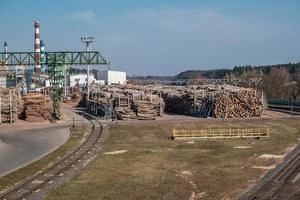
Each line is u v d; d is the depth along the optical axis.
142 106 79.44
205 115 83.38
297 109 100.31
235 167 36.88
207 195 27.98
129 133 61.41
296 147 47.34
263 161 39.38
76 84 196.12
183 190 29.23
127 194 28.36
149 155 43.38
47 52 83.81
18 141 58.12
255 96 82.88
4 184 32.12
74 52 84.62
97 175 34.28
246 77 170.25
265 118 79.31
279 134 58.72
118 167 37.47
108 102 83.56
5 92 82.06
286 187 29.48
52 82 86.25
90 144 51.75
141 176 33.78
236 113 81.62
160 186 30.42
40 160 42.19
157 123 72.81
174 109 94.06
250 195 27.75
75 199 27.25
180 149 47.06
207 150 46.19
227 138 55.25
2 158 45.56
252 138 55.19
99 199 27.22
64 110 107.25
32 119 80.19
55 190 29.38
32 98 81.56
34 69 165.88
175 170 35.91
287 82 151.62
